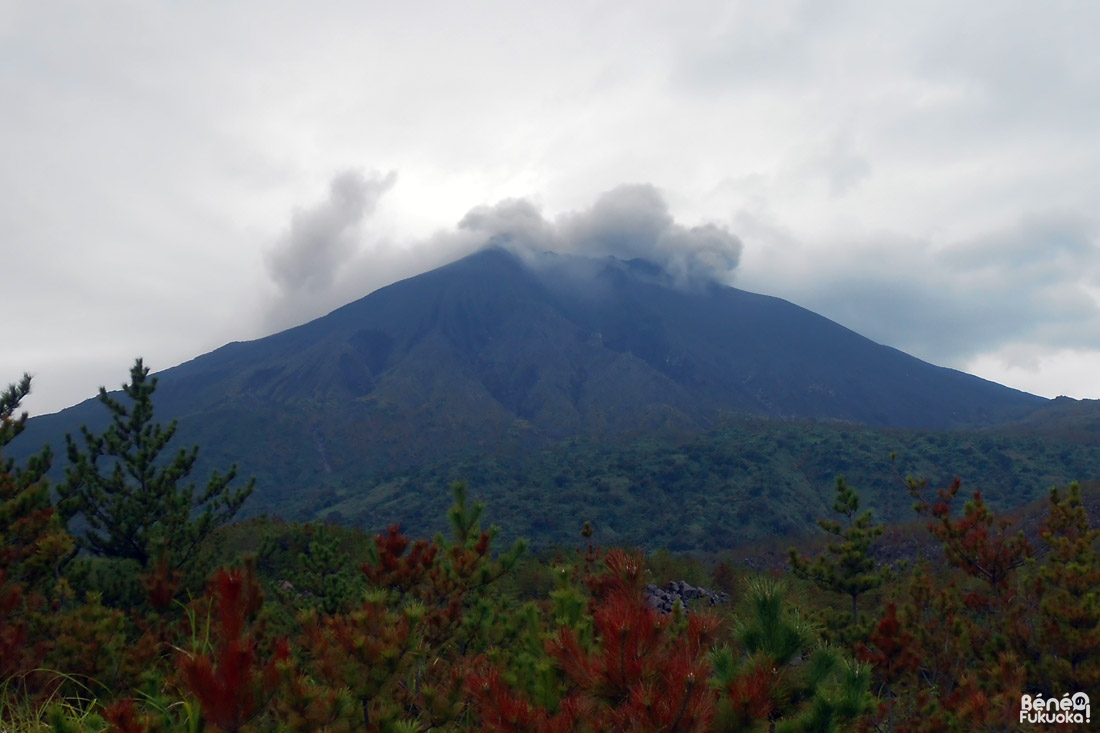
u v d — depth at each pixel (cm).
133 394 1705
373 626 594
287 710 489
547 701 466
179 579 1416
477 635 905
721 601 2127
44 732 563
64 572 1361
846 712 411
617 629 423
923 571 1555
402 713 566
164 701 518
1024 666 983
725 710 392
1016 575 1351
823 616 1552
